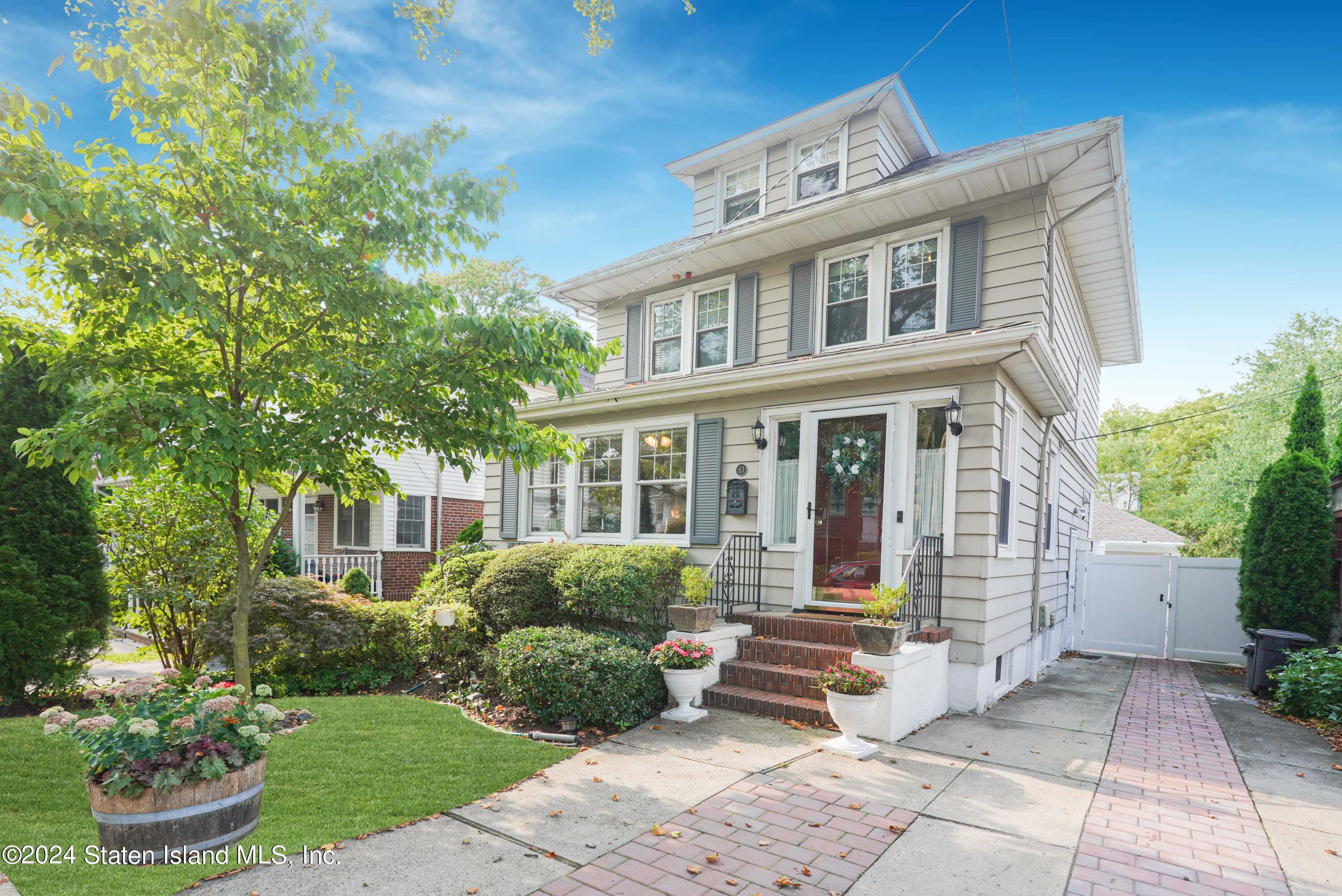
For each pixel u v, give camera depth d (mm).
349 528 16391
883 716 5754
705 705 6777
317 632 7566
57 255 4461
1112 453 34938
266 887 3168
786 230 9117
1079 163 7410
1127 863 3609
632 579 7711
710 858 3555
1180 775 5098
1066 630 12125
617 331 11961
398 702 6730
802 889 3271
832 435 8055
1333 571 9703
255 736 3646
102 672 8445
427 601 9047
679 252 10102
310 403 5469
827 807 4277
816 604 7895
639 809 4211
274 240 4602
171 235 4148
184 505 7891
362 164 5133
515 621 8234
